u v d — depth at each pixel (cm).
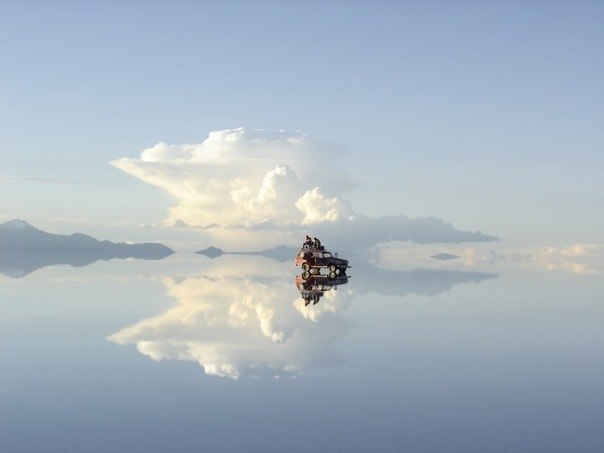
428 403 1202
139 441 980
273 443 972
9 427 1049
